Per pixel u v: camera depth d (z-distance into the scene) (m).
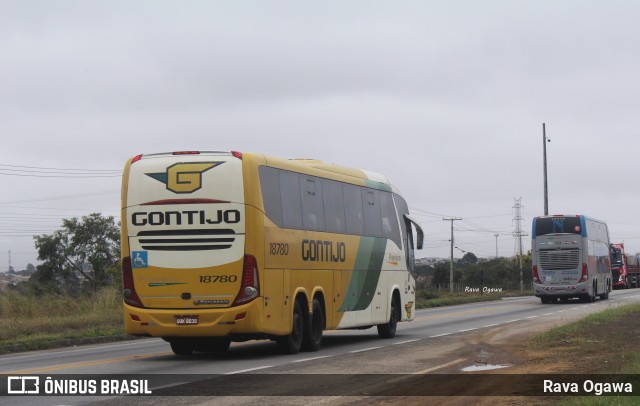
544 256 50.03
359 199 23.17
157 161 18.33
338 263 21.61
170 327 17.97
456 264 125.56
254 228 17.91
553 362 16.92
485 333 25.77
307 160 21.86
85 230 61.16
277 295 18.58
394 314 25.22
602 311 33.44
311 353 19.62
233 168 18.03
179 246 18.06
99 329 28.00
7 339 25.45
